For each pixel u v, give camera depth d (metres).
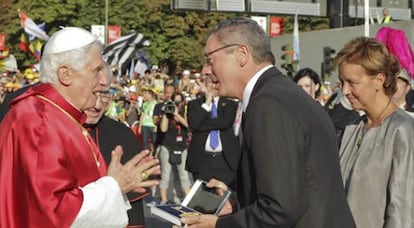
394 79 4.09
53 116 3.62
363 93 4.08
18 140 3.53
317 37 15.98
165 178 11.08
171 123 11.02
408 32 13.77
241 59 3.58
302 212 3.34
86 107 3.75
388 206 3.93
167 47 46.97
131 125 17.38
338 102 6.80
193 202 4.21
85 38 3.70
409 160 3.93
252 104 3.43
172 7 15.81
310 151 3.39
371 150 4.05
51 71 3.68
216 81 3.67
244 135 3.47
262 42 3.60
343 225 3.45
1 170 3.51
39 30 30.77
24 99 3.69
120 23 46.47
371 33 14.57
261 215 3.31
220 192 4.13
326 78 14.84
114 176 3.62
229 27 3.62
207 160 8.98
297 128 3.35
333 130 3.52
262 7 16.52
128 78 29.25
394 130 3.99
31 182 3.43
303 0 16.95
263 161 3.31
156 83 21.83
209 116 9.03
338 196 3.48
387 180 3.98
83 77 3.68
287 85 3.50
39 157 3.48
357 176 4.04
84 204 3.45
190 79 20.09
